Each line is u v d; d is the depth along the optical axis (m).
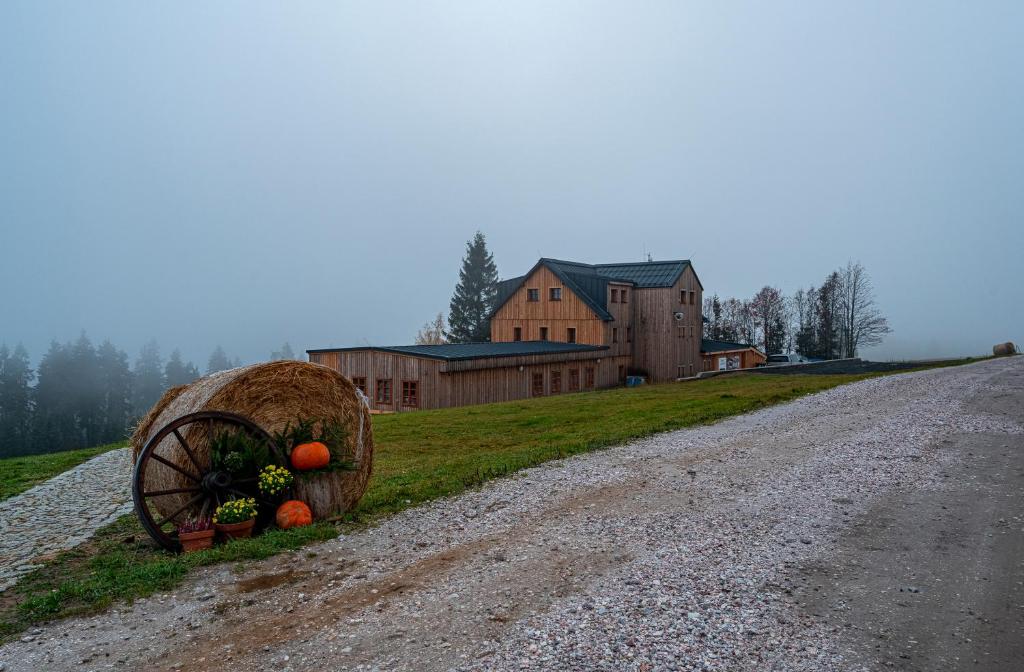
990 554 7.69
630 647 5.72
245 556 8.18
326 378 10.43
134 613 6.63
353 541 8.75
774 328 87.12
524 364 37.62
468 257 99.75
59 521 10.98
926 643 5.77
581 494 10.55
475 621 6.27
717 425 16.88
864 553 7.83
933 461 11.92
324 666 5.51
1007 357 38.22
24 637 6.16
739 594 6.76
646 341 49.28
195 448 9.52
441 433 19.58
